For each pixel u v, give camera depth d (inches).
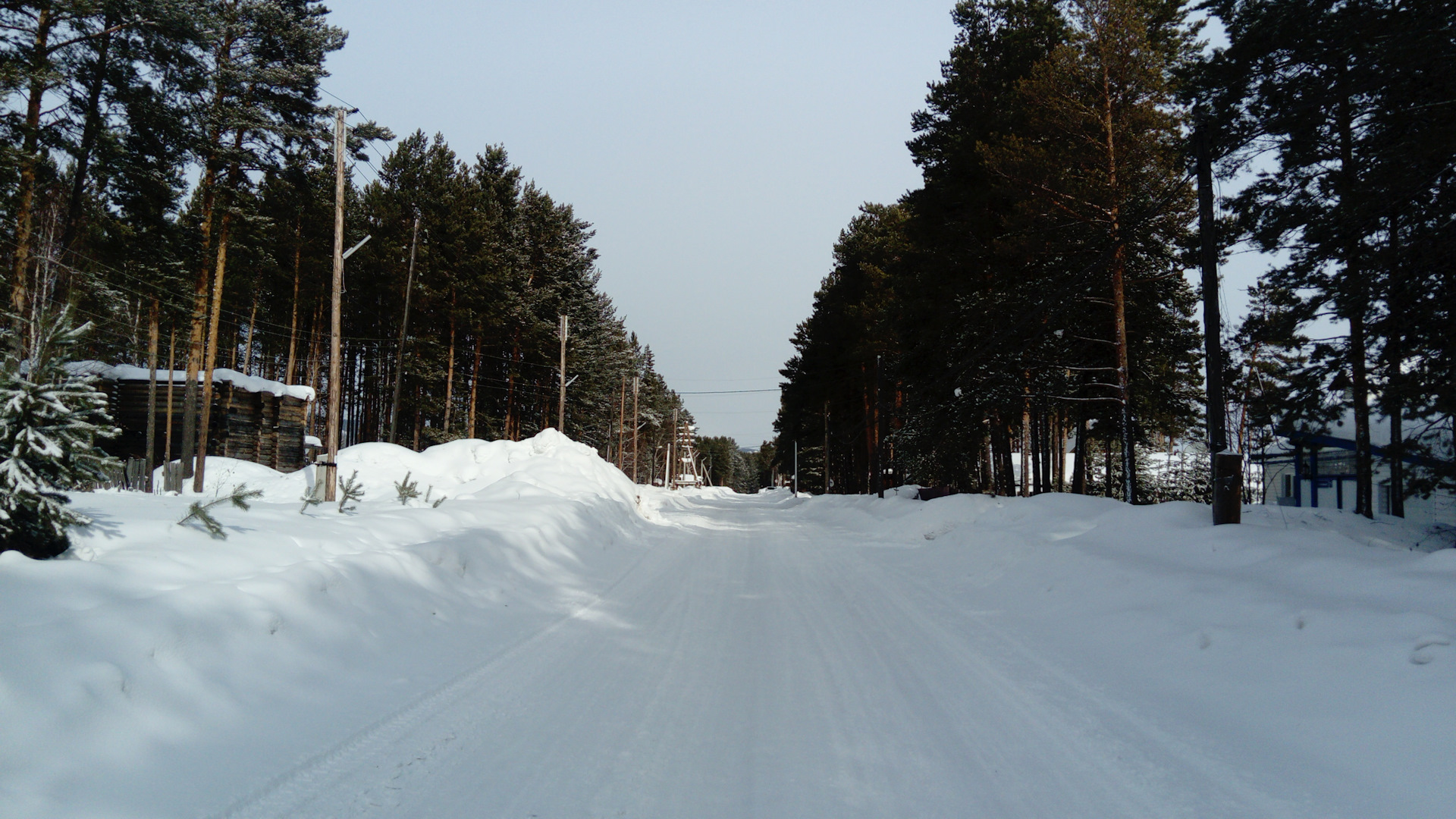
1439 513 783.1
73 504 331.3
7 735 141.4
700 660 270.8
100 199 1009.5
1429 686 174.9
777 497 2787.9
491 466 944.3
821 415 2711.6
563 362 1509.6
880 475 1272.1
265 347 1887.3
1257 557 321.4
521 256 1959.9
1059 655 273.9
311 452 1541.6
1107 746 183.2
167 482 864.3
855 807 150.6
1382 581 251.9
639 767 171.5
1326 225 558.9
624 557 595.5
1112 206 839.7
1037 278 962.7
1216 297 427.5
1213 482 414.9
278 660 214.4
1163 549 389.1
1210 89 681.0
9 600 186.1
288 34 998.4
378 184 1755.7
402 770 166.6
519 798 153.8
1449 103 460.4
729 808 150.3
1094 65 871.1
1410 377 522.0
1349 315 560.4
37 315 240.4
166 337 1472.7
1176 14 988.6
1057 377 989.8
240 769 160.1
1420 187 481.4
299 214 1454.2
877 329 1668.3
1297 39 599.5
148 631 187.5
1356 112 577.6
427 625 292.2
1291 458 1104.2
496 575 395.5
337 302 639.1
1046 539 484.7
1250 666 220.1
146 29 850.1
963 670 255.4
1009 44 1091.3
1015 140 899.4
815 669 258.4
